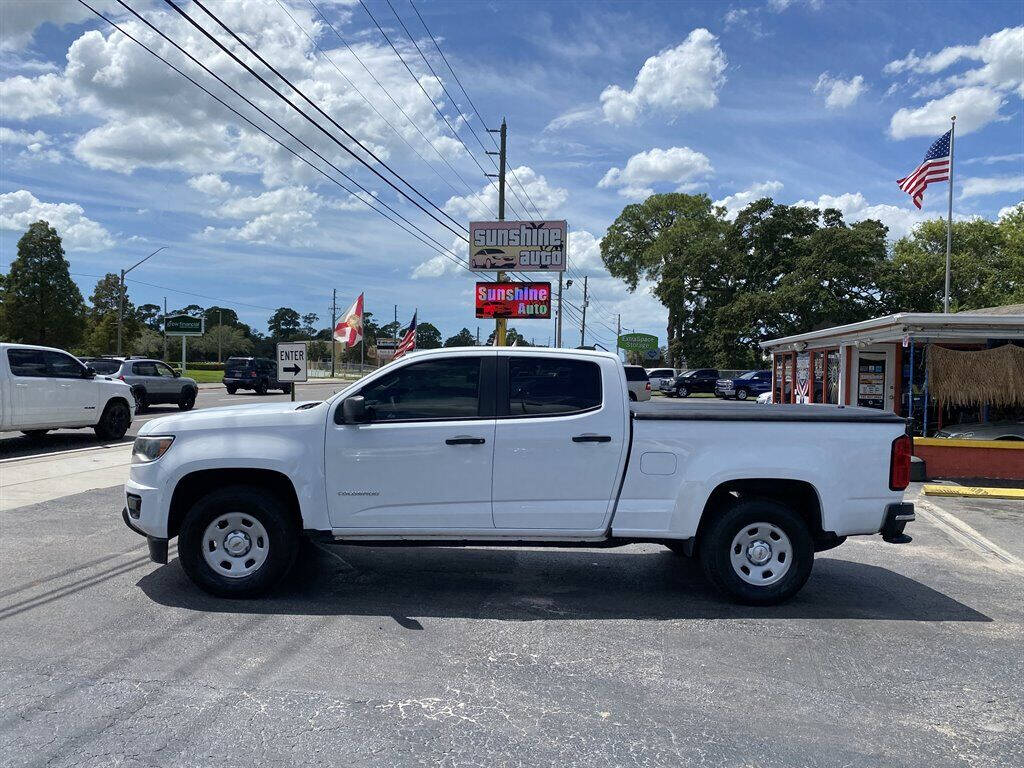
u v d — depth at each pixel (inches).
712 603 218.4
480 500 209.9
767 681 163.8
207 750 129.5
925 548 297.3
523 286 1131.9
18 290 2042.3
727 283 1882.4
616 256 2524.6
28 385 503.8
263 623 193.5
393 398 213.6
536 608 211.3
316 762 126.6
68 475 422.0
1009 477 466.9
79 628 187.5
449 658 173.0
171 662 167.0
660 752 132.3
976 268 1745.8
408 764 126.7
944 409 560.1
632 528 211.8
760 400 978.1
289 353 511.5
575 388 213.9
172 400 920.3
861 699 155.5
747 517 212.2
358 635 186.5
